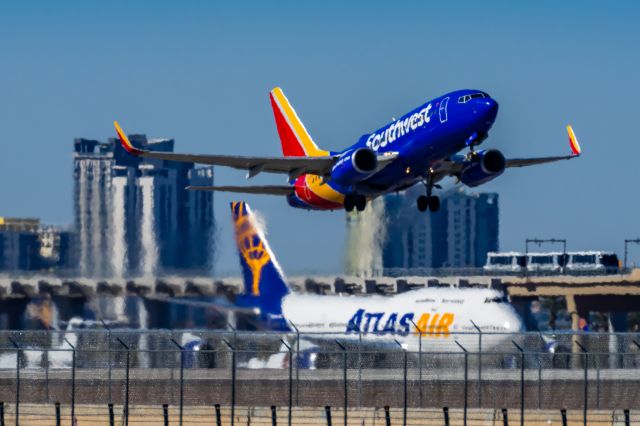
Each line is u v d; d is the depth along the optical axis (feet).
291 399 624.59
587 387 618.44
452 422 623.36
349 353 625.82
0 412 640.58
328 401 634.43
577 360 643.86
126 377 625.82
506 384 625.41
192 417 636.07
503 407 625.00
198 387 640.17
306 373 642.22
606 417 623.77
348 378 640.17
